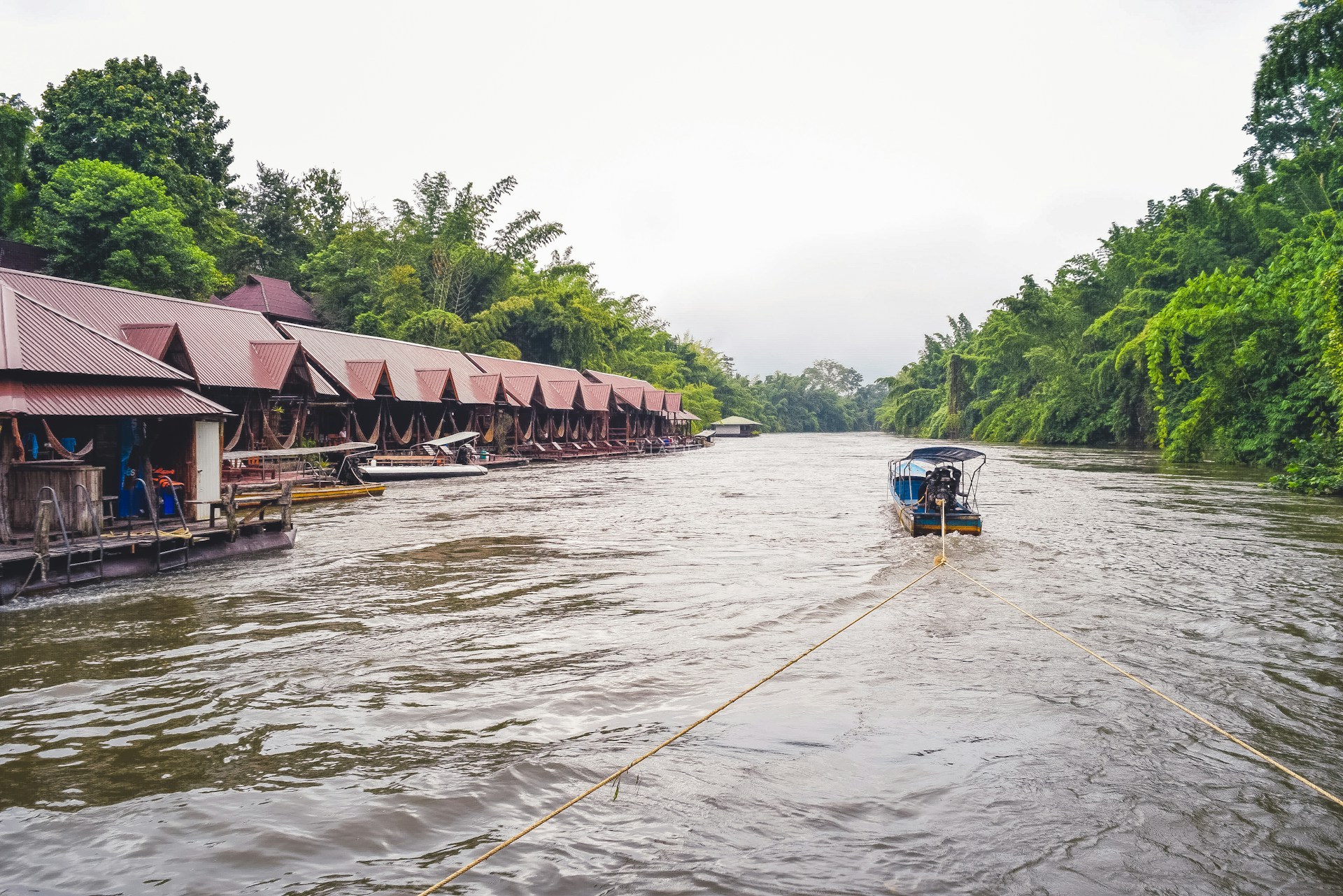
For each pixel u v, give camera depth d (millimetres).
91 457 15523
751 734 7082
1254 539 17703
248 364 27781
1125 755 6723
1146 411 57500
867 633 10344
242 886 4852
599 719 7438
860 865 5066
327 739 6965
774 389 171375
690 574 14062
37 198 38156
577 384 58094
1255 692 8227
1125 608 11672
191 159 44750
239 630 10367
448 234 68625
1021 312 79062
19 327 13695
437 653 9422
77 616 11023
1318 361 33125
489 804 5828
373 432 36438
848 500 27047
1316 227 38250
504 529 19531
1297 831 5547
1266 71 26266
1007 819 5664
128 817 5648
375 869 5031
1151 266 62062
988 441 86688
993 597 12375
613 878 4906
